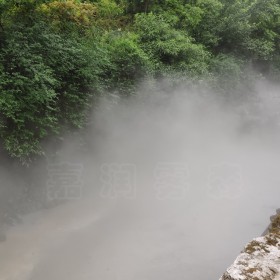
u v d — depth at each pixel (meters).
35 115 8.14
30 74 7.87
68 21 9.93
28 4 8.69
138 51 12.10
